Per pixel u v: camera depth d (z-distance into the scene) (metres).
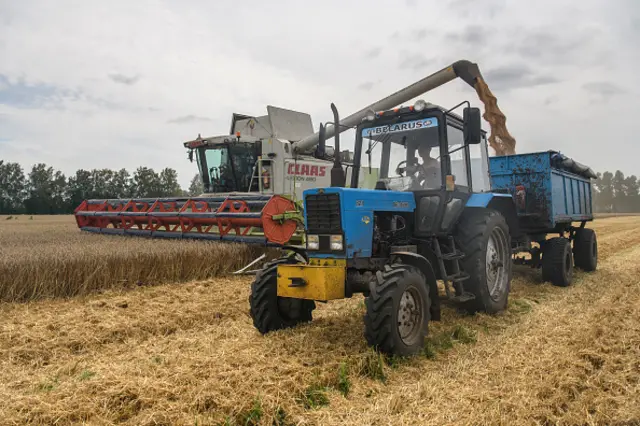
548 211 7.91
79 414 3.04
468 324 5.34
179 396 3.24
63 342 4.70
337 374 3.70
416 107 5.27
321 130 5.53
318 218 4.74
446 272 5.64
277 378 3.58
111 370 3.79
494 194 6.02
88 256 7.39
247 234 9.40
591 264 9.27
